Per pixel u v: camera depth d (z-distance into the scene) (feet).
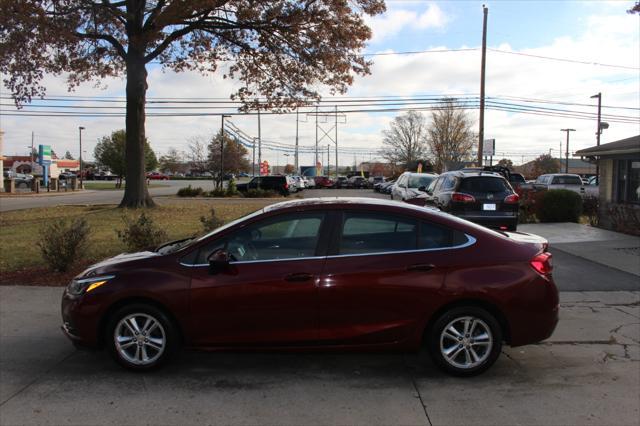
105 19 56.44
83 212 64.44
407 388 14.16
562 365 15.81
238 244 15.16
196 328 14.67
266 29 63.26
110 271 15.15
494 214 38.27
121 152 180.45
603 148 45.44
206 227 29.50
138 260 15.38
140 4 61.26
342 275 14.46
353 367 15.71
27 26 50.90
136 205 63.77
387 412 12.75
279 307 14.48
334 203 15.43
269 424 12.17
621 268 29.40
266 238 15.17
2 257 32.45
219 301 14.55
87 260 30.83
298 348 14.62
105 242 37.58
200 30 66.39
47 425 12.12
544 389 14.07
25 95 59.11
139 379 14.79
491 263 14.65
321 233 15.02
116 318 14.87
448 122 205.16
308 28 63.77
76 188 172.45
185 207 67.41
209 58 71.61
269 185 130.11
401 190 63.62
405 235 15.01
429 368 15.58
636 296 23.80
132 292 14.67
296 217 15.26
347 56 66.33
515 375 15.03
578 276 27.58
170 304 14.62
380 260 14.58
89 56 66.18
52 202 101.09
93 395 13.75
